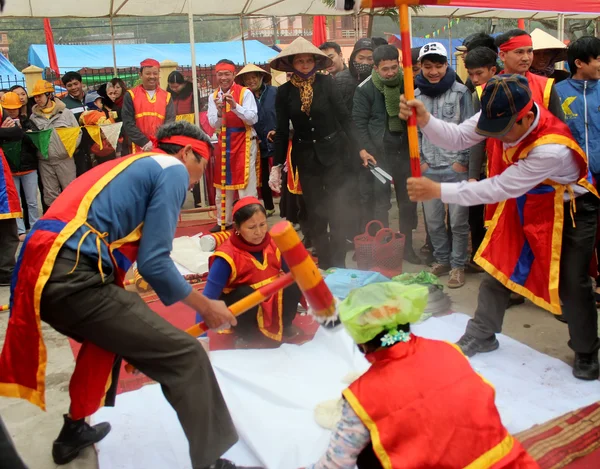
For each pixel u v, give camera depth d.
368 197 5.59
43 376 2.29
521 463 1.70
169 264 2.23
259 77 6.49
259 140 6.52
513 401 2.95
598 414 2.82
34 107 6.46
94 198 2.24
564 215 3.02
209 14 8.81
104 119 6.79
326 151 4.66
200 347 2.30
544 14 10.74
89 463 2.68
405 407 1.66
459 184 2.77
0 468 1.42
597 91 3.96
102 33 40.97
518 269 3.18
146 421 2.90
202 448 2.26
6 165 5.01
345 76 5.59
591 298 3.11
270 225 6.77
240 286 3.57
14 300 2.26
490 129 2.68
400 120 4.93
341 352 3.38
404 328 1.80
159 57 21.11
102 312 2.20
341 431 1.73
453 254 4.65
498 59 5.35
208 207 7.55
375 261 4.73
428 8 10.33
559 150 2.72
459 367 1.76
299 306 4.22
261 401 2.96
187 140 2.51
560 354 3.52
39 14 8.10
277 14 9.05
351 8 2.56
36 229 2.23
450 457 1.64
